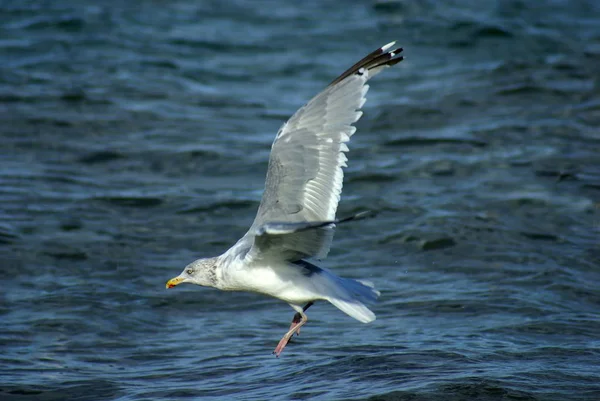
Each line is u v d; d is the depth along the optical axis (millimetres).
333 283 9094
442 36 26453
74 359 11320
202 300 13242
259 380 10531
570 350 11102
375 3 29328
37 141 19016
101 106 21000
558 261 14219
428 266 14242
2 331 11961
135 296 13234
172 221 15953
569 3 29422
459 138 19453
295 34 26969
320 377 10445
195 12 28500
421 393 9727
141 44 25391
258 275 9203
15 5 27438
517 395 9672
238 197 16906
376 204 16484
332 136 9047
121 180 17562
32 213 15820
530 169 17812
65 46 24672
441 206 16344
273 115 21344
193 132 20016
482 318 12266
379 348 11305
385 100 21969
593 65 23562
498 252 14555
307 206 8977
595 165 17891
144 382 10664
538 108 20969
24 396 10266
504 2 29328
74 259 14320
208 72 23922
